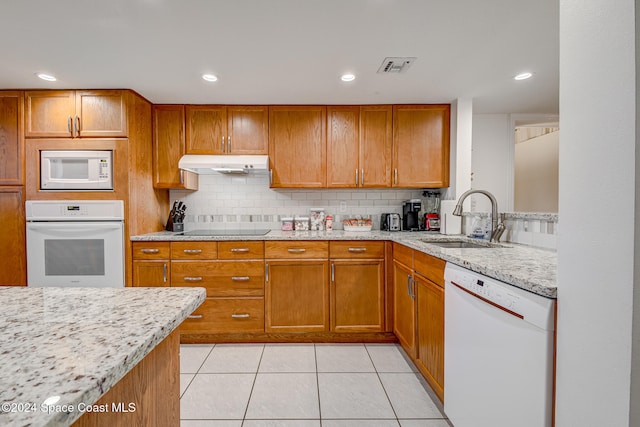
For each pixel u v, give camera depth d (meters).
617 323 0.68
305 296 2.51
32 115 2.42
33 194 2.40
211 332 2.49
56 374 0.43
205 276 2.48
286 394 1.81
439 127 2.81
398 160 2.81
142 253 2.46
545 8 1.50
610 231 0.70
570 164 0.81
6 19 1.56
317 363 2.17
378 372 2.05
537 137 4.54
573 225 0.81
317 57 1.97
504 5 1.48
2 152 2.41
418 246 1.91
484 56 1.97
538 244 1.74
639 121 0.64
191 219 3.11
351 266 2.51
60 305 0.74
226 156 2.75
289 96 2.62
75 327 0.61
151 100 2.69
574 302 0.80
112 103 2.42
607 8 0.70
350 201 3.15
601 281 0.72
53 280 2.39
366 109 2.81
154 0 1.42
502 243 1.97
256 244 2.49
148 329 0.60
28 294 0.84
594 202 0.74
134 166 2.49
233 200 3.12
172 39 1.75
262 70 2.14
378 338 2.53
